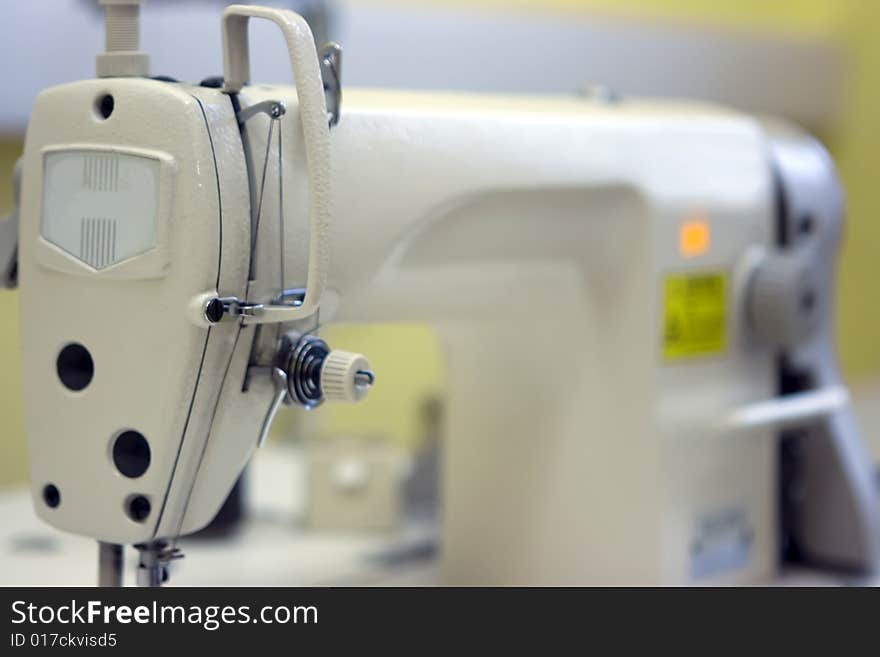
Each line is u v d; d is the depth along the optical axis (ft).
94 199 2.58
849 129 9.05
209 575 3.96
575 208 3.44
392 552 4.28
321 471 4.49
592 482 3.61
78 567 3.96
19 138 5.36
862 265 9.27
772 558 4.01
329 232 2.72
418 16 6.18
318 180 2.52
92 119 2.58
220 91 2.60
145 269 2.51
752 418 3.75
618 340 3.56
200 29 5.28
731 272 3.77
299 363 2.68
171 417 2.56
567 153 3.34
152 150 2.51
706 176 3.71
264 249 2.65
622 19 7.39
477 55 6.45
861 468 4.09
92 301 2.61
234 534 4.45
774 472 4.00
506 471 3.78
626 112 3.66
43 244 2.65
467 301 3.38
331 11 5.38
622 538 3.57
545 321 3.62
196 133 2.49
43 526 4.44
